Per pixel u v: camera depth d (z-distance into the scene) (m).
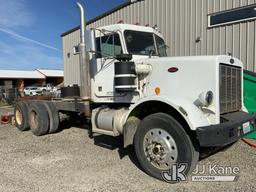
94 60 5.42
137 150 4.08
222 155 4.94
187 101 3.88
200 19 8.66
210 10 8.38
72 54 14.66
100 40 5.28
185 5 9.05
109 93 5.18
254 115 4.46
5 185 3.75
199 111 3.75
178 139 3.67
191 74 4.08
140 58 4.92
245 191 3.47
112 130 4.80
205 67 3.95
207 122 3.69
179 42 9.27
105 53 5.20
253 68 7.46
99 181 3.84
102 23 12.25
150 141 3.94
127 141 4.36
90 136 6.62
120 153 5.16
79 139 6.36
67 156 5.02
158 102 4.10
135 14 10.72
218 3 8.18
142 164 4.04
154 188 3.60
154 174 3.88
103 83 5.27
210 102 3.83
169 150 3.76
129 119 4.37
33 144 5.98
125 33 5.00
